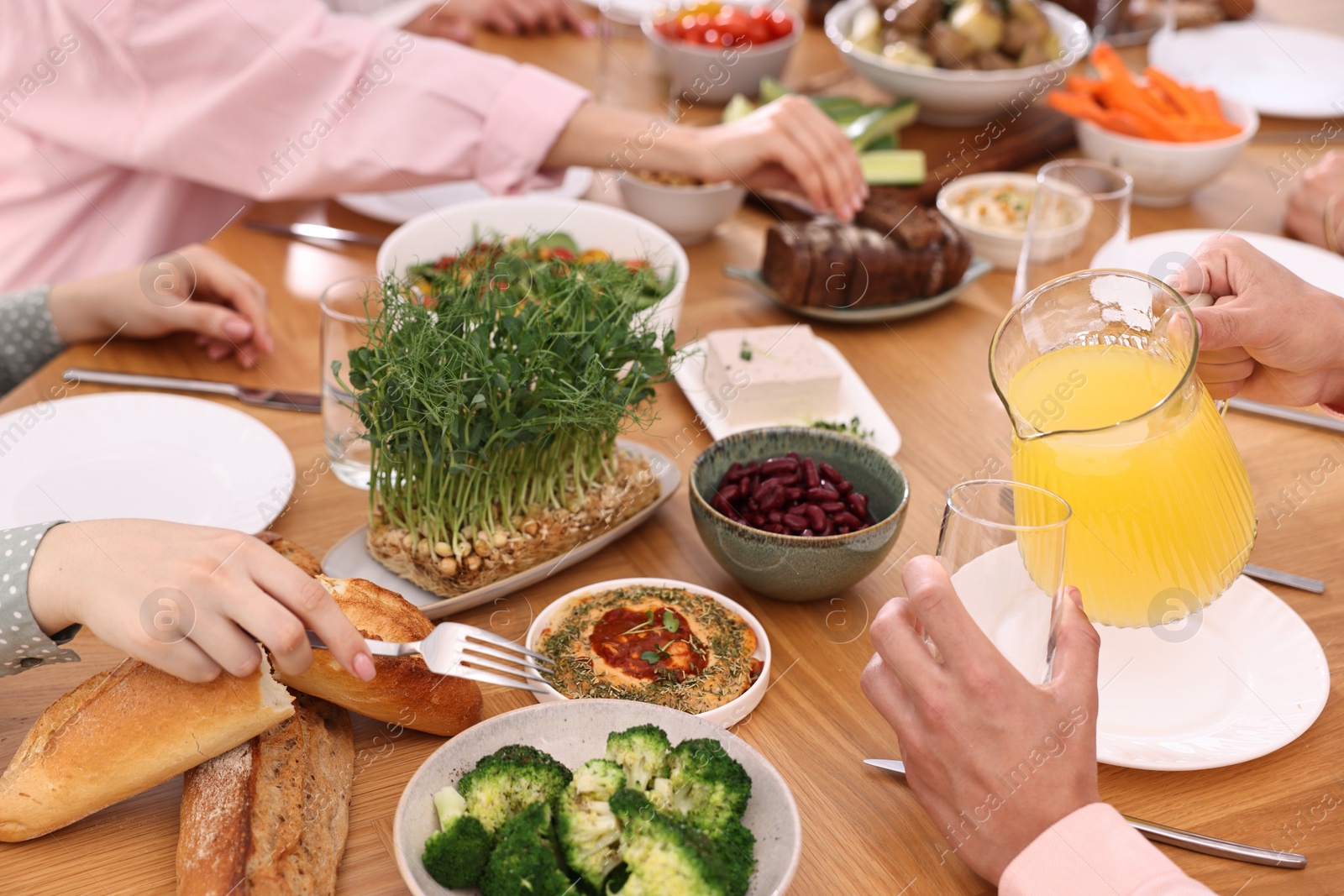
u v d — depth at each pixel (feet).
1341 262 4.90
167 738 2.39
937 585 2.38
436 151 5.28
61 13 4.91
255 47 5.05
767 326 4.83
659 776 2.38
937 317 5.00
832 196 5.15
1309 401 3.55
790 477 3.33
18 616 2.56
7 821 2.42
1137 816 2.63
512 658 2.75
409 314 3.13
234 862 2.23
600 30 7.05
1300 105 6.58
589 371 3.07
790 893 2.44
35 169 5.30
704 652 2.97
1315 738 2.88
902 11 6.31
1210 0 7.45
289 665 2.40
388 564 3.24
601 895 2.20
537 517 3.26
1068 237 4.51
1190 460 2.75
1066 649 2.53
